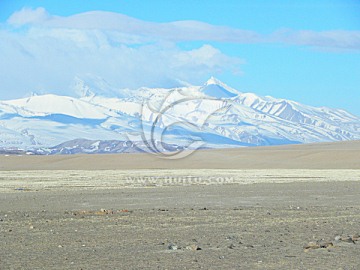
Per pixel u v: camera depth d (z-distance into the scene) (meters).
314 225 28.23
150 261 18.72
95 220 30.42
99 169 130.88
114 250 20.89
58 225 28.30
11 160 161.12
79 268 17.53
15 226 27.88
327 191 55.16
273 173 102.75
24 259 19.03
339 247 21.41
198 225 28.36
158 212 34.78
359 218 31.47
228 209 37.00
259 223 29.11
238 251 20.62
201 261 18.72
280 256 19.61
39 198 46.88
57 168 137.88
